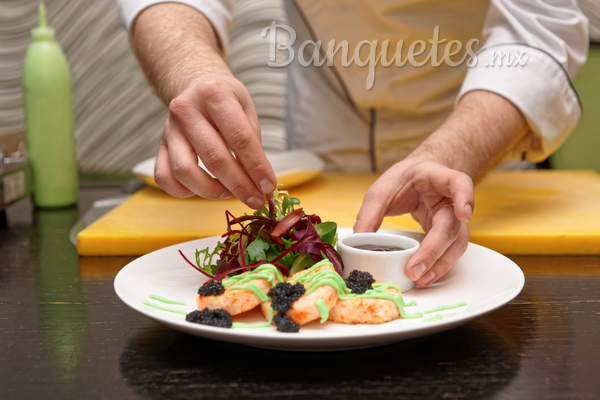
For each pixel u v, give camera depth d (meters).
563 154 1.23
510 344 0.56
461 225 0.64
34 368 0.54
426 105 1.07
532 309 0.62
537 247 0.77
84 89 1.59
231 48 1.56
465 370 0.53
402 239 0.65
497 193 0.97
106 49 1.57
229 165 0.61
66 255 0.78
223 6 0.94
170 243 0.78
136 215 0.88
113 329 0.59
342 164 1.16
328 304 0.55
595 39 1.27
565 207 0.88
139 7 0.88
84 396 0.50
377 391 0.50
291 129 1.20
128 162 1.64
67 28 1.55
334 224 0.65
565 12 0.85
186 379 0.52
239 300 0.56
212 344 0.56
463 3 0.96
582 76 1.22
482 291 0.60
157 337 0.58
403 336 0.51
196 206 0.93
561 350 0.55
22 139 1.01
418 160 0.70
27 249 0.81
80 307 0.63
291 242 0.63
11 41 1.56
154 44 0.81
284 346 0.52
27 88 0.98
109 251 0.78
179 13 0.86
